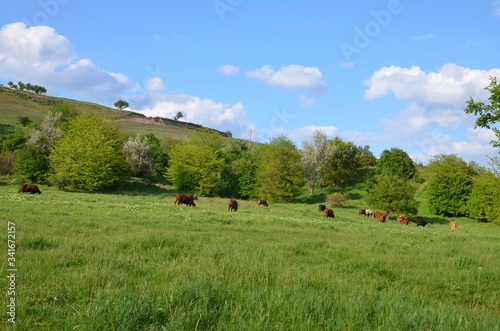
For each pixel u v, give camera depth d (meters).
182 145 75.69
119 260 7.91
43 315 4.82
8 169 60.78
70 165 52.91
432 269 9.76
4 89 134.50
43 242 9.51
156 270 7.39
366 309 5.21
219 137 81.25
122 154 66.19
